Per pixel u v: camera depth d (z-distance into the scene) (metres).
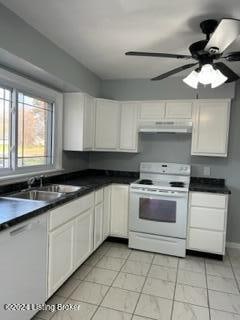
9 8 1.84
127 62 2.96
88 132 3.32
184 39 2.29
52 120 3.09
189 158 3.58
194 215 3.01
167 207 3.03
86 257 2.66
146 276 2.54
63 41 2.40
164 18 1.93
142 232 3.15
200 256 3.07
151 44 2.42
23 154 2.61
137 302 2.11
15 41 1.93
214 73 1.92
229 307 2.08
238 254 3.18
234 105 3.36
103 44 2.46
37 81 2.65
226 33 1.56
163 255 3.06
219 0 1.67
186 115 3.31
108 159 3.94
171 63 2.95
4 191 2.28
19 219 1.54
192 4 1.73
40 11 1.88
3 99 2.32
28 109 2.68
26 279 1.67
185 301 2.14
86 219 2.62
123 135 3.61
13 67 2.22
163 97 3.50
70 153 3.47
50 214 1.93
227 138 3.20
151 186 3.08
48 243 1.93
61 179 3.24
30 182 2.54
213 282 2.47
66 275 2.22
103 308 2.02
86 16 1.94
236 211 3.41
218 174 3.47
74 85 2.90
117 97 3.71
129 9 1.82
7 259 1.49
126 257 2.97
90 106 3.35
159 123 3.43
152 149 3.74
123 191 3.30
